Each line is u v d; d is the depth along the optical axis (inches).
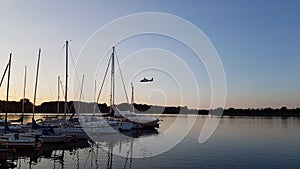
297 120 3944.4
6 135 1093.1
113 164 890.1
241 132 2007.9
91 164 892.6
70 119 1647.4
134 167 846.5
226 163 909.2
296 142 1438.2
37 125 1418.6
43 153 1087.6
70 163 906.1
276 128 2380.7
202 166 864.3
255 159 981.8
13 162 918.4
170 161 935.0
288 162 935.0
